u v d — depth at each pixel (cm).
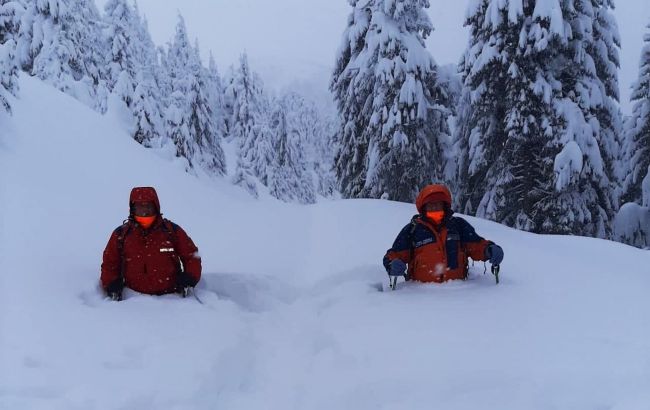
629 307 364
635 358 271
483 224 870
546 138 1263
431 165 1647
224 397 279
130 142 1260
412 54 1537
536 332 316
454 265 452
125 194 823
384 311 379
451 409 235
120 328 337
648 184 1638
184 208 916
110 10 2842
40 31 1945
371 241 692
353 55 1716
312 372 309
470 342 304
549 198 1296
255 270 573
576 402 231
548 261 544
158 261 430
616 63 1385
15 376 263
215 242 698
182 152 2247
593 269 508
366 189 1648
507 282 450
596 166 1230
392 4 1563
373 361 297
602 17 1365
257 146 4072
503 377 258
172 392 262
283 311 454
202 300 435
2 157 681
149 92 2077
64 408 238
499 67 1320
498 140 1413
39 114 995
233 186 3036
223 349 321
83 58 2066
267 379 309
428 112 1600
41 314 340
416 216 471
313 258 641
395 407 244
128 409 246
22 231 492
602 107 1291
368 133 1664
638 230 1631
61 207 607
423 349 301
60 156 831
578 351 284
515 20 1234
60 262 455
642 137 1755
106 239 571
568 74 1309
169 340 326
